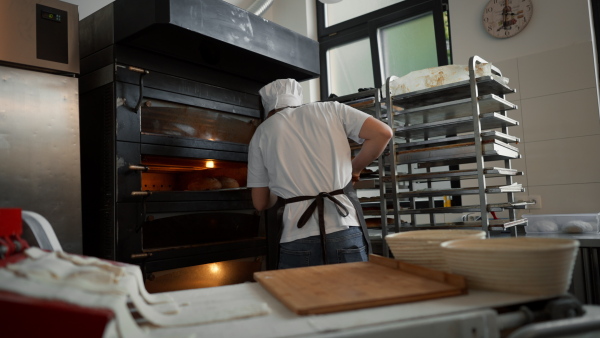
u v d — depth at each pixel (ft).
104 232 6.25
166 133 6.89
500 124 7.43
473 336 2.25
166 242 6.68
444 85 7.08
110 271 2.56
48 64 5.77
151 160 7.04
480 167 6.77
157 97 6.72
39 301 1.84
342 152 5.64
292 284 3.03
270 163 5.77
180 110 7.11
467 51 10.71
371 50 12.98
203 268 7.14
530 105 9.78
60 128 5.83
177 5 5.75
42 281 2.07
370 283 2.92
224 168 8.60
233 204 7.57
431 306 2.46
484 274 2.72
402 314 2.33
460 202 10.68
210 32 6.17
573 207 9.23
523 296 2.59
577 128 9.25
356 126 5.80
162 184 8.30
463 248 2.78
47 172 5.66
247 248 7.73
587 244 6.15
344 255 5.27
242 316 2.47
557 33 9.57
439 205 11.21
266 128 5.90
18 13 5.52
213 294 3.13
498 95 7.57
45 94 5.73
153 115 6.73
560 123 9.43
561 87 9.45
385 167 8.66
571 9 9.43
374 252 8.40
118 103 6.23
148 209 6.41
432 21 12.14
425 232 3.60
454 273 2.94
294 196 5.49
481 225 6.95
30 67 5.70
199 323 2.40
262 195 6.24
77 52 6.08
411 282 2.89
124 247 6.14
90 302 1.95
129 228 6.21
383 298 2.52
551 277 2.53
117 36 6.22
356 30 13.37
